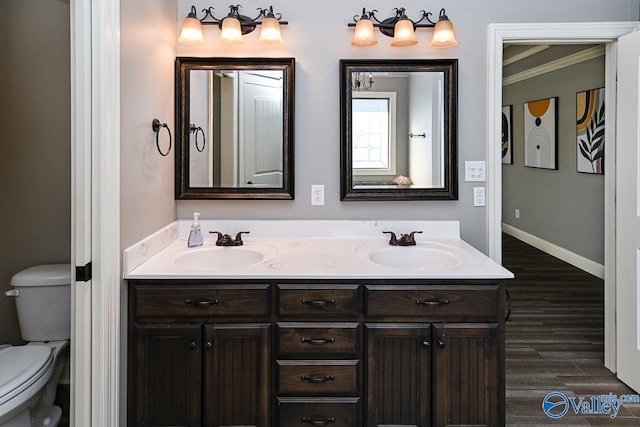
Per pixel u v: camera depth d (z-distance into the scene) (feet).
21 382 5.42
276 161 7.93
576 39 7.92
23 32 7.64
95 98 5.16
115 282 5.50
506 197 22.08
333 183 8.09
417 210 8.11
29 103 7.72
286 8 7.95
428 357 5.81
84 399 5.25
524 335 10.24
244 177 7.93
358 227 8.07
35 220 7.83
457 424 5.82
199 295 5.78
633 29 7.77
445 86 7.87
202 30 7.95
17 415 5.63
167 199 7.50
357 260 6.50
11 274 7.84
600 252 14.89
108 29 5.21
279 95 7.87
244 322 5.84
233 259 7.27
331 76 7.98
